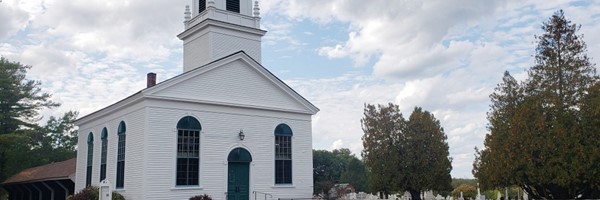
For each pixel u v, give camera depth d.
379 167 33.31
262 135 28.56
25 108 41.12
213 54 30.05
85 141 32.03
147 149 24.22
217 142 26.61
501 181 21.44
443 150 32.97
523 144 20.11
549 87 21.22
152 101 24.84
